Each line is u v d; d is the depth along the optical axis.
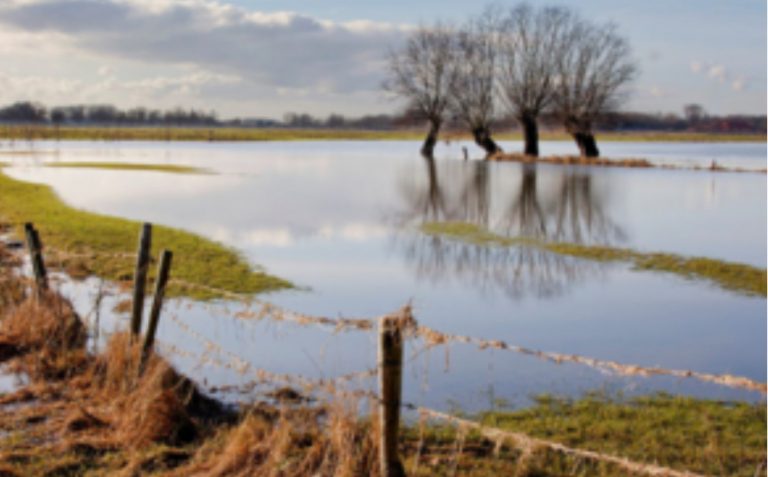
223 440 7.60
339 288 17.59
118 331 9.37
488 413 9.25
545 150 125.69
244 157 82.62
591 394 10.14
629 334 14.02
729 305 16.45
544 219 31.06
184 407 8.09
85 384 8.94
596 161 71.12
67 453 7.31
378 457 6.36
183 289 16.16
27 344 10.34
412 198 39.06
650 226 29.17
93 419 7.91
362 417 7.84
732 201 38.22
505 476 7.09
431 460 7.37
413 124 92.56
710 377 5.66
